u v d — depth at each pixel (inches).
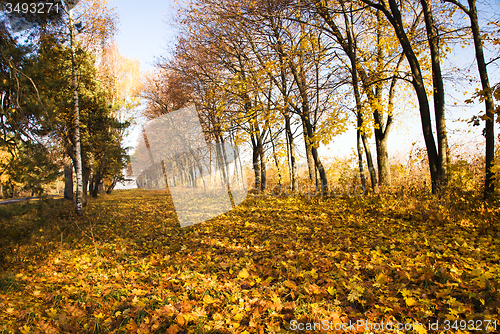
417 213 249.4
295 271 140.1
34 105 294.0
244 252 192.2
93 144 587.5
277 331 93.0
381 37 453.4
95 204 624.1
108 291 132.6
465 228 201.0
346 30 426.9
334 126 369.4
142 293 131.4
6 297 135.1
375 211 285.3
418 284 117.7
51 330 100.7
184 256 195.3
